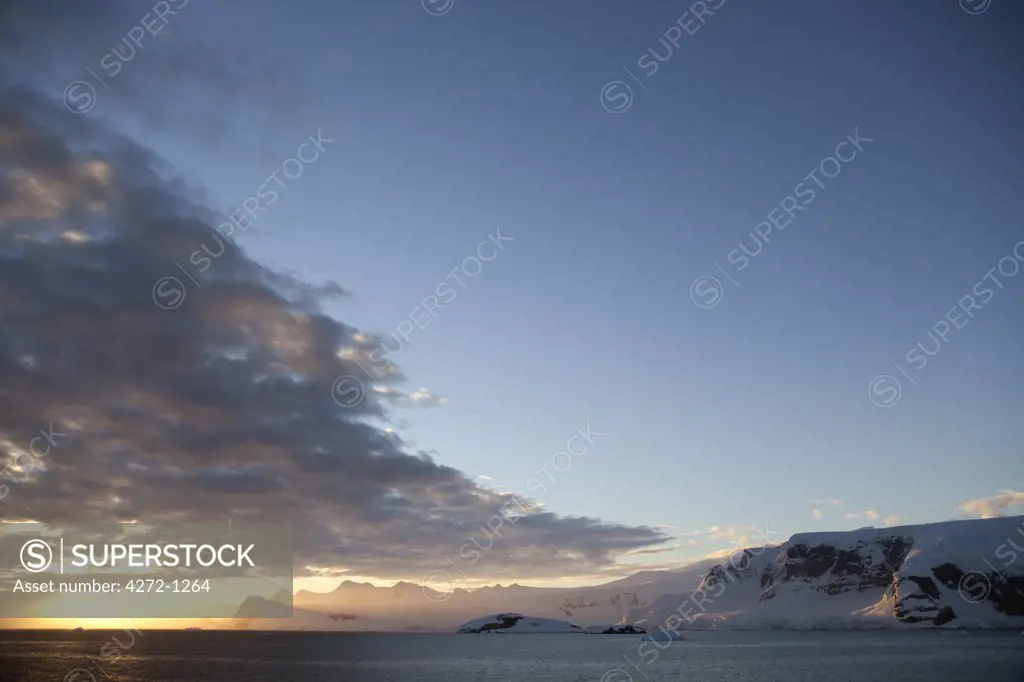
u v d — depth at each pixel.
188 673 186.00
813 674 172.25
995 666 189.12
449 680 168.50
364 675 182.62
